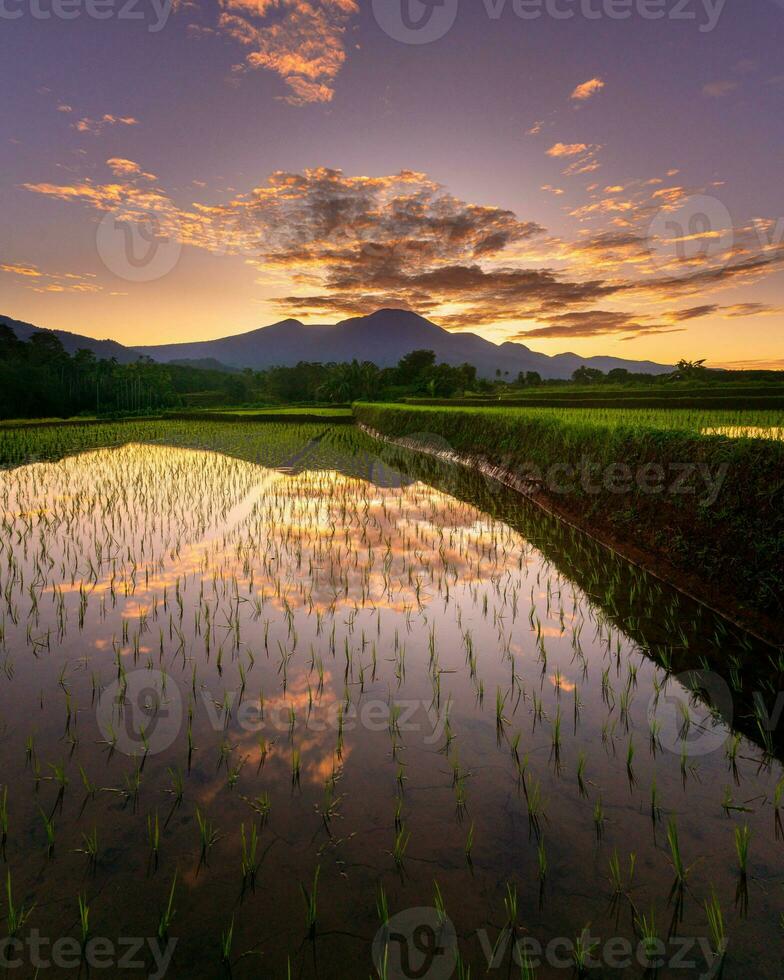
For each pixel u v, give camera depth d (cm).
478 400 5250
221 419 4291
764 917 262
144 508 1141
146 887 278
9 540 901
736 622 600
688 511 786
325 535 958
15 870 286
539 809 332
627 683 479
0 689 459
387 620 607
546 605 656
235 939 252
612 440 1066
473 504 1257
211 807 331
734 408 2956
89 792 342
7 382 6178
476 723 420
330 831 314
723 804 337
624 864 294
